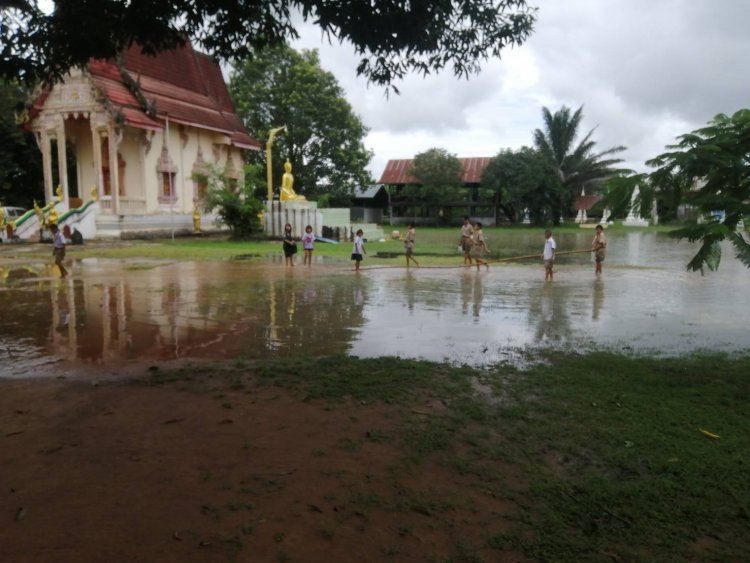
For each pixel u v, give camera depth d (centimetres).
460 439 457
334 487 382
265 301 1195
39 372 661
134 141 3166
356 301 1198
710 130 515
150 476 396
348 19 644
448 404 539
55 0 648
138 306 1126
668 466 407
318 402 544
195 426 488
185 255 2284
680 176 501
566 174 5791
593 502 362
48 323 954
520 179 5166
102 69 2962
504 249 2978
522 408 523
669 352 755
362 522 341
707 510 353
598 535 328
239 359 712
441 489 379
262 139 4384
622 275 1717
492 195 5572
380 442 454
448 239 3769
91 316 1019
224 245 2794
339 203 5019
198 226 3425
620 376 626
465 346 792
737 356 728
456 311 1081
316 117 4388
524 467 410
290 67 4403
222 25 718
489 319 999
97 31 648
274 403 544
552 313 1062
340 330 903
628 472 404
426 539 325
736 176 496
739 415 509
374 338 845
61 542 317
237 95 4431
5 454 431
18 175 3656
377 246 2998
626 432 468
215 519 342
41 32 669
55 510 351
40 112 2956
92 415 515
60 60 704
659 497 366
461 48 713
